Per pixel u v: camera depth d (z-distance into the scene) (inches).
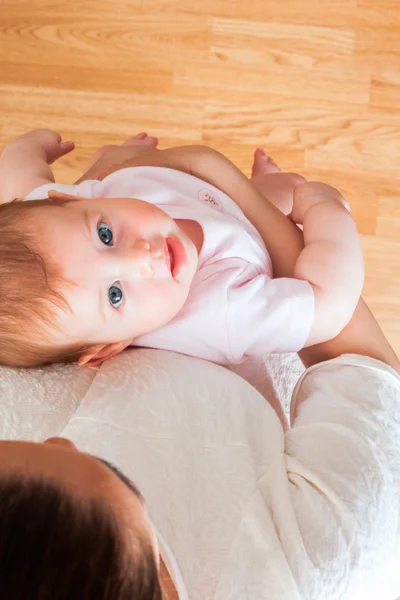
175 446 24.5
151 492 23.3
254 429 26.3
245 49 54.1
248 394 27.5
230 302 30.1
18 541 14.0
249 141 54.0
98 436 24.8
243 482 24.0
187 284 29.3
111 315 27.9
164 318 29.3
